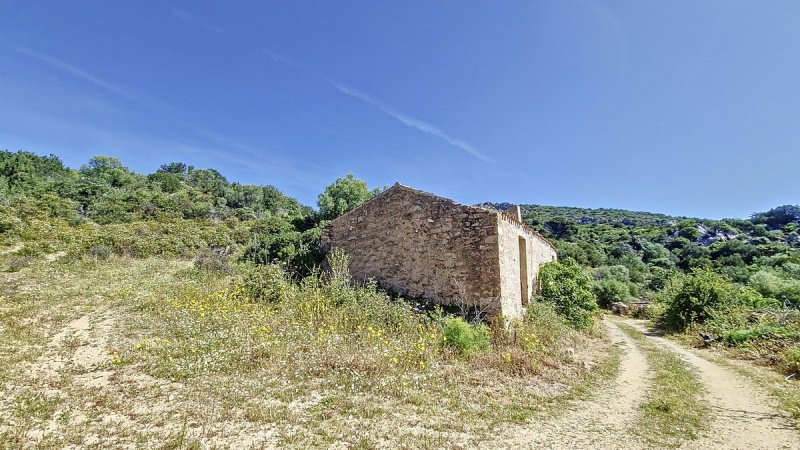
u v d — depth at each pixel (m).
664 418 5.99
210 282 15.88
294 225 31.22
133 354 7.66
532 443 4.90
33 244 21.16
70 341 8.48
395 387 6.47
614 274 35.19
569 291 16.08
